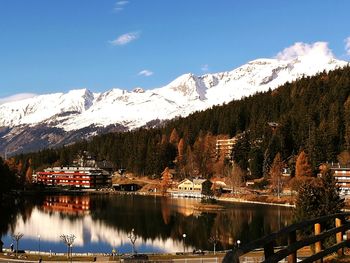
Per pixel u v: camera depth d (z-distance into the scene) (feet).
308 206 210.38
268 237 43.42
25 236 369.50
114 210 532.32
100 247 321.73
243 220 429.79
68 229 401.29
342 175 602.85
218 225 404.16
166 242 335.88
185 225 410.31
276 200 580.30
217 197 650.02
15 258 258.78
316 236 55.11
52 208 560.61
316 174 639.76
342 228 60.49
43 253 285.84
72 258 259.60
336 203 209.26
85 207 567.59
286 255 48.65
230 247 310.24
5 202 629.10
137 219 454.81
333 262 70.18
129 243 336.29
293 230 49.01
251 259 210.59
